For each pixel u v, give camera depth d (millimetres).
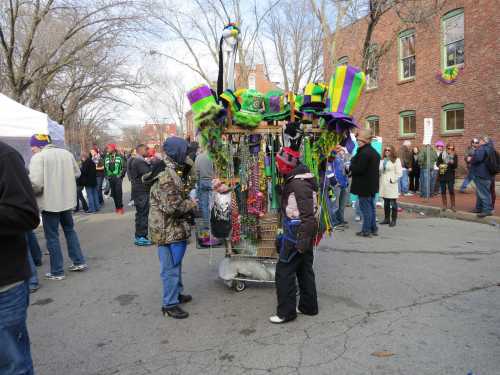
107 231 9188
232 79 4660
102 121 43875
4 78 14336
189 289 4977
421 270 5363
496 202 11125
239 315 4121
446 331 3578
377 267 5555
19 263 2152
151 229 4004
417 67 16094
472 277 5016
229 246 4766
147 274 5656
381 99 18250
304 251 3648
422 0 14047
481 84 13500
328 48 13617
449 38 14750
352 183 7488
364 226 7500
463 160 14273
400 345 3359
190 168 4191
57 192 5402
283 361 3189
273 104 4434
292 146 3996
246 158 4621
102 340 3688
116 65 17203
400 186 13891
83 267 5945
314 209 3758
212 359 3270
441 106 15148
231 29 4570
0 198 2008
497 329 3588
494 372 2914
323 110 4445
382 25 17500
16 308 2148
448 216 9711
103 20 13539
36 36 14352
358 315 3998
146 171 7395
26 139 9656
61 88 18469
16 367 2160
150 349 3482
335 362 3141
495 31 12922
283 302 3871
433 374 2920
